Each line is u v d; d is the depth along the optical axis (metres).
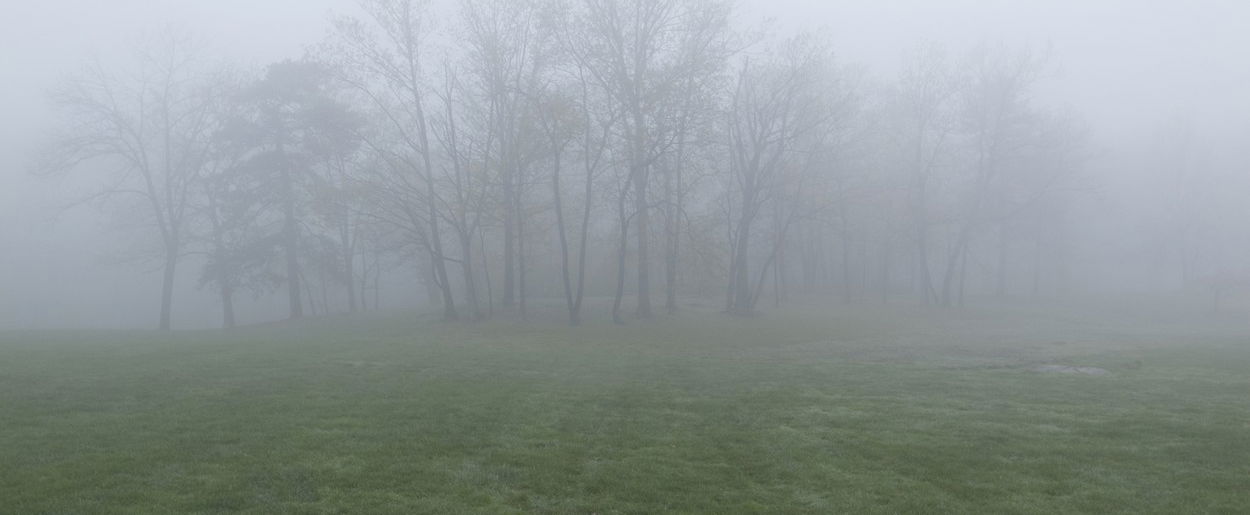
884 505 8.80
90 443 10.41
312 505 8.13
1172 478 9.95
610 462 10.27
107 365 18.11
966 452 11.13
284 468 9.43
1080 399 15.83
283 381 16.55
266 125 39.09
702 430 12.45
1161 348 29.34
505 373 19.36
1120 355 26.08
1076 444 11.70
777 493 9.17
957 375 19.83
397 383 16.75
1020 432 12.50
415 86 35.28
